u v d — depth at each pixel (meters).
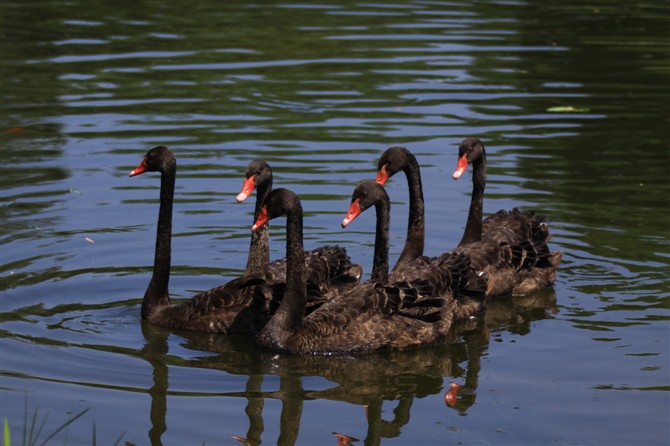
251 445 10.10
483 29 29.70
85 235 16.16
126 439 10.16
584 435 10.34
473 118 21.95
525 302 14.59
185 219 16.95
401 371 12.12
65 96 23.08
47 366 11.88
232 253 15.84
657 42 28.20
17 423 10.41
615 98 23.47
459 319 13.85
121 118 21.62
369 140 20.41
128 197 17.81
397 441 10.24
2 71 24.86
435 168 19.20
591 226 16.67
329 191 17.92
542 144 20.53
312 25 30.23
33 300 13.87
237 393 11.39
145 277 14.86
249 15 31.66
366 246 16.19
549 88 24.16
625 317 13.48
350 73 25.28
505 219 16.17
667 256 15.48
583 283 14.69
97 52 26.81
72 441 10.11
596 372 11.84
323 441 10.24
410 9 32.62
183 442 10.14
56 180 18.30
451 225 16.92
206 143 20.17
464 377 11.87
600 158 19.84
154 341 12.93
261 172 13.82
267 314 13.23
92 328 13.18
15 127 20.88
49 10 31.81
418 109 22.48
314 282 13.47
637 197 17.92
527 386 11.54
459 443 10.20
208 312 13.31
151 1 33.50
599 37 28.80
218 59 26.41
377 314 12.88
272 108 22.52
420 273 13.65
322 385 11.68
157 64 25.86
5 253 15.21
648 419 10.65
